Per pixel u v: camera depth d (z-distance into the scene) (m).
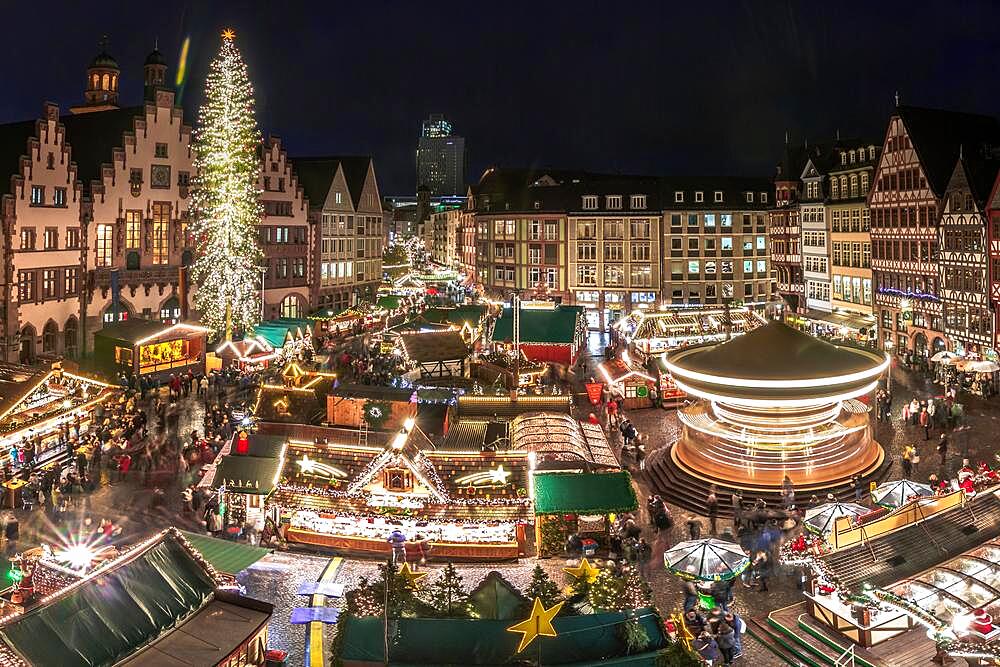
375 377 58.28
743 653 23.64
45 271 64.88
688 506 36.16
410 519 30.81
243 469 32.28
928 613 19.95
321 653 22.67
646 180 105.38
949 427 45.34
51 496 35.78
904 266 68.00
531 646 19.03
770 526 31.72
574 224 101.88
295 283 95.75
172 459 41.38
